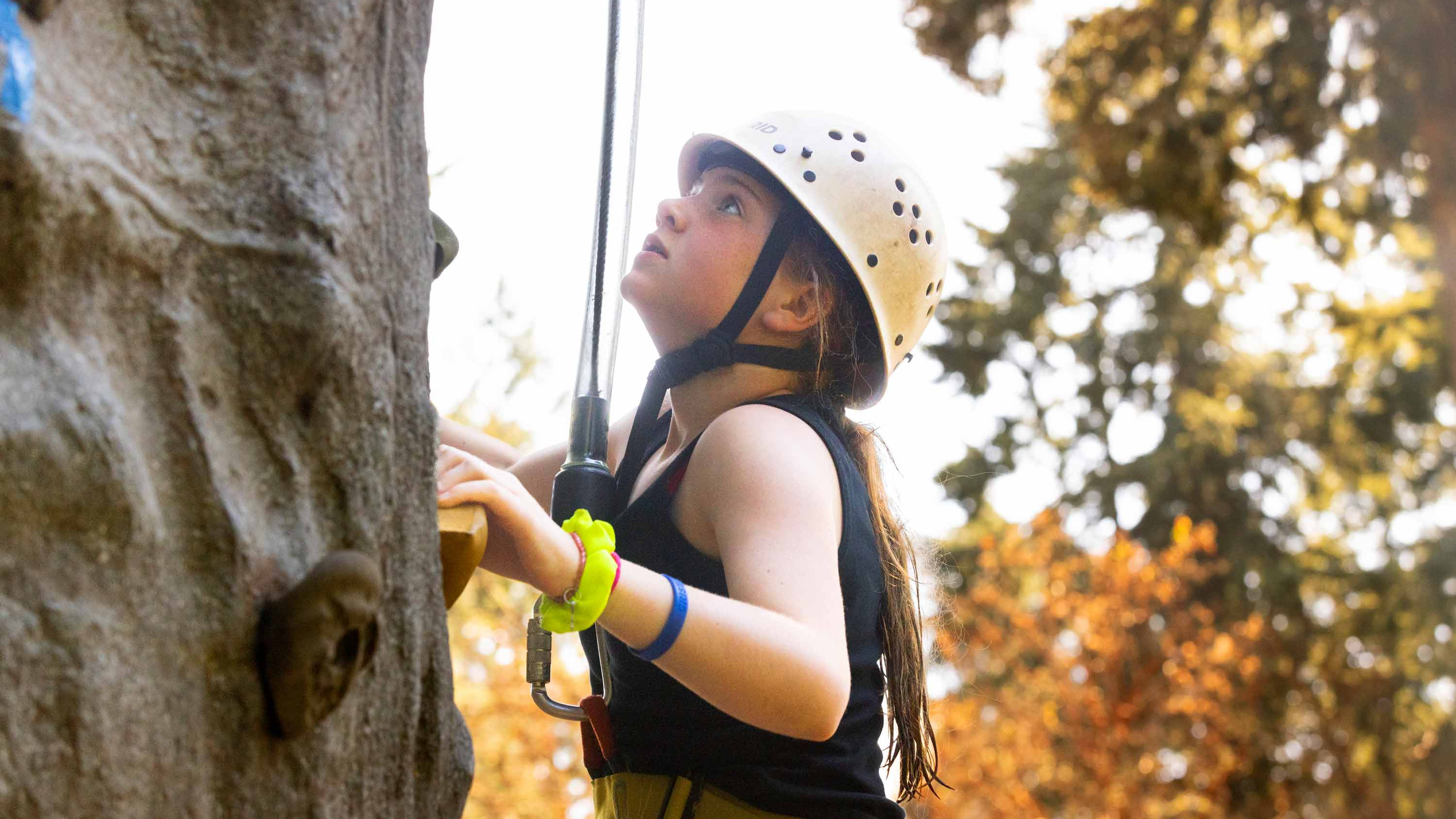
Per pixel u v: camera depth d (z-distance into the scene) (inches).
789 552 55.1
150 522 30.3
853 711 62.8
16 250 28.3
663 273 66.7
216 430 32.8
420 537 40.1
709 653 50.3
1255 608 653.9
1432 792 607.2
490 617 346.3
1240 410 714.8
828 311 67.9
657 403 67.0
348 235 36.0
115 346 30.8
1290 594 653.9
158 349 31.7
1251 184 419.8
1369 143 369.7
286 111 35.2
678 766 60.6
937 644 80.2
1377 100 355.6
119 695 29.4
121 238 30.6
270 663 32.6
